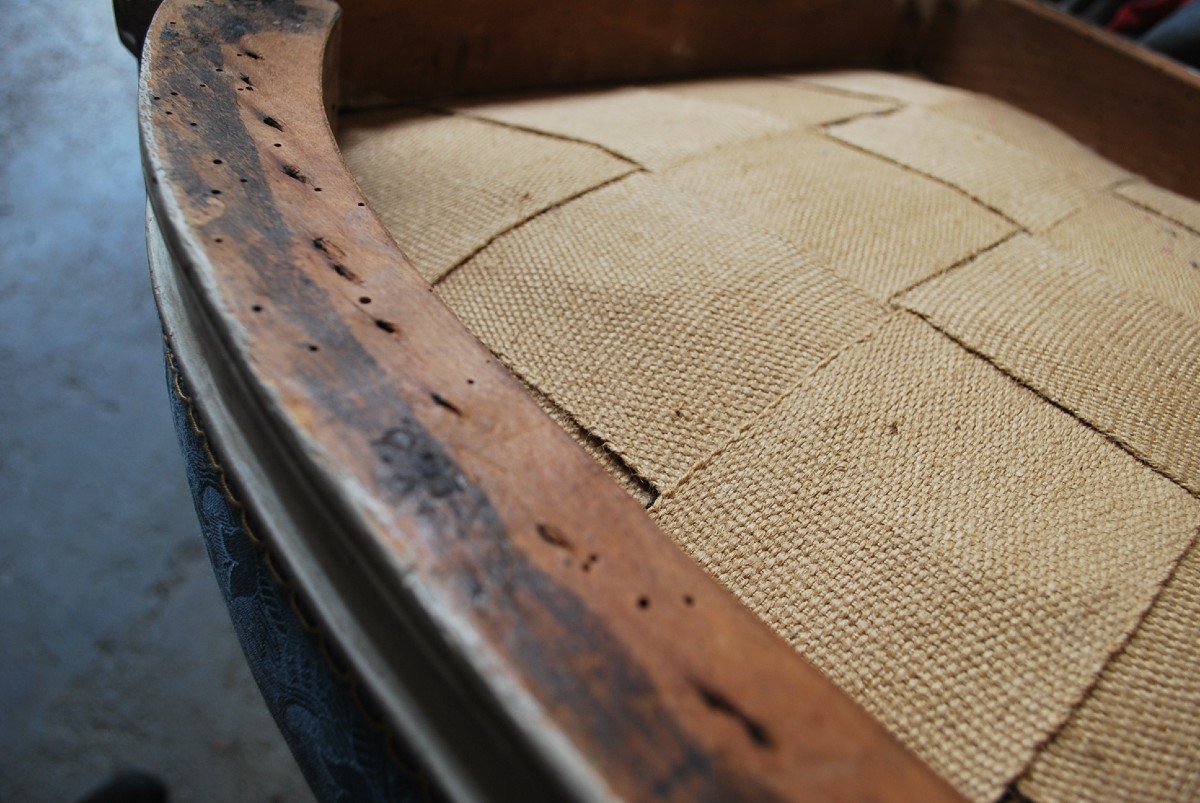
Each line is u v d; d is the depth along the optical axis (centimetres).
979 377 25
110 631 69
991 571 21
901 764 14
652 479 23
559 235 28
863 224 30
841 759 14
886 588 21
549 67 41
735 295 26
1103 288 29
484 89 40
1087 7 62
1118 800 18
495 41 39
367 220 22
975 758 19
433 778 16
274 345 18
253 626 21
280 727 22
